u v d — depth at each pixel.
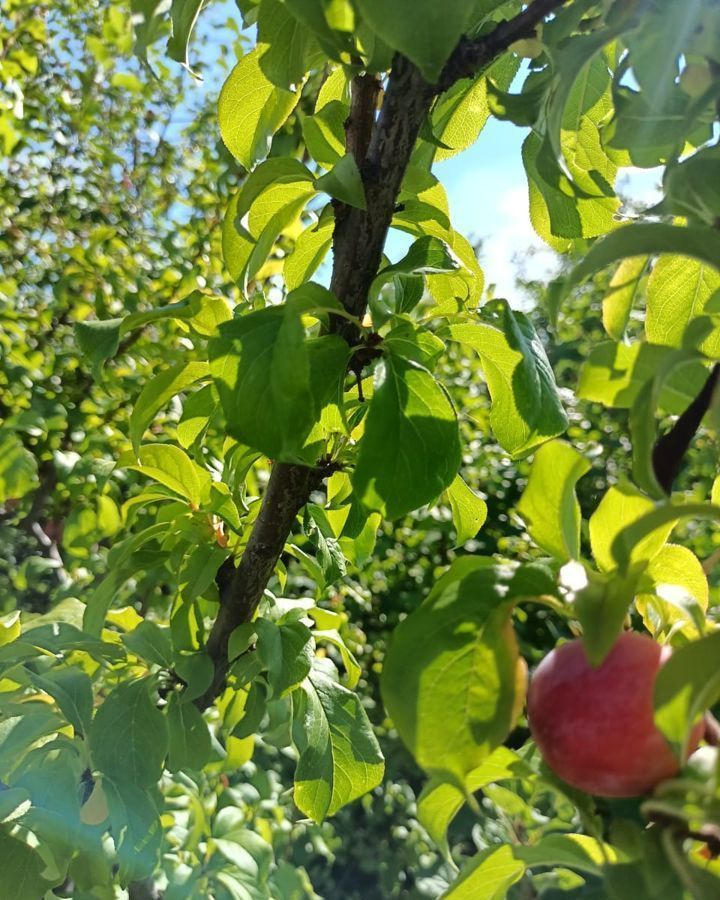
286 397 0.81
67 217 4.70
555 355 5.59
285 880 2.42
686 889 0.59
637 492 0.66
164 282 3.58
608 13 0.76
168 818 1.84
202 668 1.18
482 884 0.74
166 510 1.31
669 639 0.70
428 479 0.94
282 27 0.96
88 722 1.15
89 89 4.93
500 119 0.96
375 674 4.59
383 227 0.96
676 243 0.60
